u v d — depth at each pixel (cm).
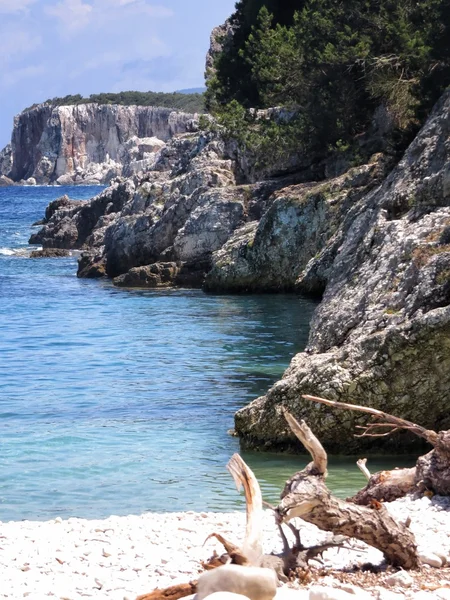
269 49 6150
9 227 11425
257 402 1848
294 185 5088
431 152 2702
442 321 1655
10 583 901
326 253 4544
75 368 2833
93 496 1475
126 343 3319
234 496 1464
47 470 1645
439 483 1244
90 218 8438
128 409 2194
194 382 2528
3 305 4603
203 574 698
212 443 1845
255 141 5912
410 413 1728
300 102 5912
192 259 5541
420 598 773
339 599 701
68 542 1080
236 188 5594
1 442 1867
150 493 1489
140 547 1038
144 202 6378
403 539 891
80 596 845
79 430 1975
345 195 4672
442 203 2270
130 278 5497
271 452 1781
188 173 6109
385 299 1938
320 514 872
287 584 822
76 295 5038
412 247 1998
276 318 3869
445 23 4397
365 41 5266
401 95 4878
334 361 1759
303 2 7281
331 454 1742
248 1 7925
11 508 1409
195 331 3562
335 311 2084
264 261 4909
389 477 1290
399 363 1705
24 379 2661
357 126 5566
